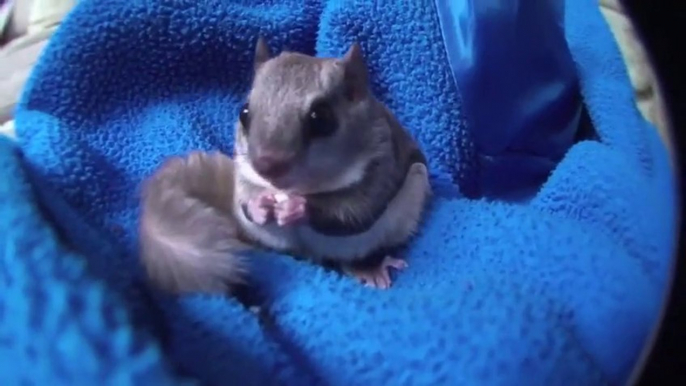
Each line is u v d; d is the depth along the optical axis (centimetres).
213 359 31
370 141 34
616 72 40
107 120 40
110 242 36
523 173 40
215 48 41
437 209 37
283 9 42
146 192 34
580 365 31
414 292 33
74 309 28
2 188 31
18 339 28
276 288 34
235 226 35
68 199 37
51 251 29
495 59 38
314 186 33
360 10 41
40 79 39
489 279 33
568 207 37
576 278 33
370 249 35
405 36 40
